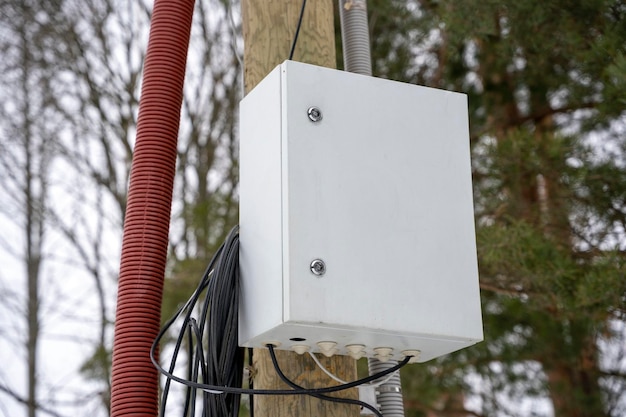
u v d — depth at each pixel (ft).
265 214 7.43
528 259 18.72
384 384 8.57
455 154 7.99
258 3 9.71
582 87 21.93
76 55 35.68
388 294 7.16
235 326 7.61
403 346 7.46
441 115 8.08
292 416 7.98
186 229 27.22
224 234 26.03
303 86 7.57
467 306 7.44
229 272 7.69
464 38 20.92
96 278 35.78
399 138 7.77
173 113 8.87
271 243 7.25
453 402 24.47
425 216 7.61
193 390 7.88
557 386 23.35
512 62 23.49
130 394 7.76
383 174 7.56
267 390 7.33
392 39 25.05
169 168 8.66
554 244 19.24
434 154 7.88
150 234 8.33
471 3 19.90
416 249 7.44
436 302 7.34
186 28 9.25
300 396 8.07
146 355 7.93
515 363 23.65
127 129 35.14
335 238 7.15
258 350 8.34
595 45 18.54
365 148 7.59
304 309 6.83
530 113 24.45
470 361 23.41
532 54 21.80
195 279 25.02
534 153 20.36
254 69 9.44
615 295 17.53
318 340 7.29
